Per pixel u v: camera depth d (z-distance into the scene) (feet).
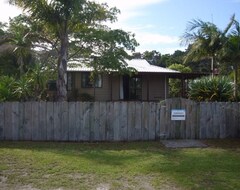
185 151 30.04
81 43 50.03
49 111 35.12
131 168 23.62
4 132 35.22
